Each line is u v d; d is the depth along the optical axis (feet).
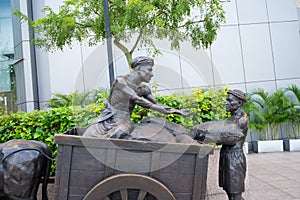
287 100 28.86
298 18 33.27
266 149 29.53
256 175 19.61
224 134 9.20
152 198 8.04
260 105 29.55
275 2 31.17
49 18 15.72
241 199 9.59
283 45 30.94
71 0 16.49
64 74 26.40
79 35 16.30
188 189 8.03
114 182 7.73
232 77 30.25
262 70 30.58
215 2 16.05
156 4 14.48
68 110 12.49
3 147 8.86
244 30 30.71
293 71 30.78
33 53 28.60
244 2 30.91
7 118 12.66
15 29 29.43
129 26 13.56
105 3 13.03
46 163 9.55
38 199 11.76
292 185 16.65
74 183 7.86
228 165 9.47
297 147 29.27
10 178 8.50
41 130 12.39
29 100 27.89
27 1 28.19
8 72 29.81
